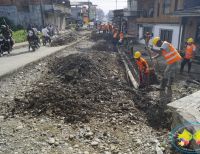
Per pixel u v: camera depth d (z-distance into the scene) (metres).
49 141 5.25
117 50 21.77
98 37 32.94
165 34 22.03
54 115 6.62
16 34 28.89
